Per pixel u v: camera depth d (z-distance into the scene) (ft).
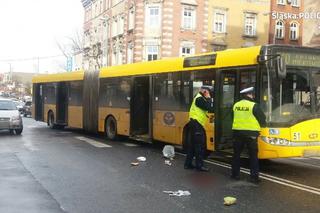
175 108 50.52
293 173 38.55
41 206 26.68
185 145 49.29
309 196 29.71
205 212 25.72
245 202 28.04
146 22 152.35
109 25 187.11
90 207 26.63
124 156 47.47
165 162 43.24
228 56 42.37
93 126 69.21
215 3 157.28
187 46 152.05
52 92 84.94
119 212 25.63
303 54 38.42
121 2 173.06
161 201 28.17
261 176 36.78
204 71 45.73
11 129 72.18
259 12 164.35
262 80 37.68
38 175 36.27
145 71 56.49
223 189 31.63
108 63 187.11
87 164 41.98
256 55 38.52
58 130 82.28
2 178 34.88
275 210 26.22
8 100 77.05
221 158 46.57
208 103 38.81
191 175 36.76
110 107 64.59
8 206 26.55
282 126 37.11
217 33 157.69
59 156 47.06
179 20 150.61
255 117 33.96
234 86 41.32
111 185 32.73
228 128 42.24
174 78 50.88
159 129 53.52
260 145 37.22
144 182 33.86
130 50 163.22
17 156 46.78
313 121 37.91
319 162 45.57
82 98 73.00
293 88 37.86
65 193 30.12
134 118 59.16
